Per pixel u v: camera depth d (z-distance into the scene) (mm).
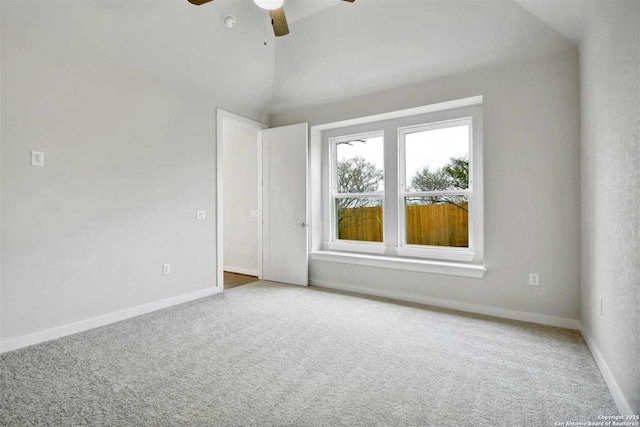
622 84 1558
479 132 3297
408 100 3449
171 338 2473
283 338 2469
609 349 1784
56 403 1634
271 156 4410
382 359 2125
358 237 4195
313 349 2275
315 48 3412
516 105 2857
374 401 1663
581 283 2578
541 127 2754
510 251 2912
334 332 2590
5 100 2238
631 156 1444
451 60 3057
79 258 2629
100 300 2760
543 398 1685
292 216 4238
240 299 3539
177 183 3379
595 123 2076
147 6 2598
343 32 3150
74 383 1823
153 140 3156
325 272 4113
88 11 2428
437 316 2977
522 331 2605
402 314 3031
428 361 2098
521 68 2830
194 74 3385
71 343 2381
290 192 4250
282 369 1993
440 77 3238
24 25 2283
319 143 4363
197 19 2891
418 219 3725
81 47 2598
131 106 2977
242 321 2844
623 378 1533
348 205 4266
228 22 2965
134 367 2014
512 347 2305
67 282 2559
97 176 2742
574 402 1648
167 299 3281
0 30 2201
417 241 3730
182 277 3432
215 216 3783
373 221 4070
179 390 1759
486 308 3041
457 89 3152
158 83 3189
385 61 3270
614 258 1695
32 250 2373
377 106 3658
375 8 2855
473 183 3346
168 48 3002
